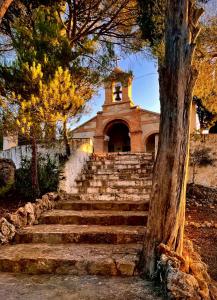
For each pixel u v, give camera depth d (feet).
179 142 13.70
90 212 21.74
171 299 11.21
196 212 25.09
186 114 13.83
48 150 28.81
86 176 31.19
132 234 17.46
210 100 33.50
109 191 27.84
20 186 25.90
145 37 29.53
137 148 77.97
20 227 18.98
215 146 30.63
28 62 23.49
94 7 34.91
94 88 28.53
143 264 14.06
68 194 26.04
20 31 25.30
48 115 22.59
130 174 30.76
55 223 20.56
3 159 26.71
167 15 14.38
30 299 11.62
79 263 14.51
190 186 29.25
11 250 16.31
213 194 28.71
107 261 14.40
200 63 31.99
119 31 37.93
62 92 22.75
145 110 79.41
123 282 13.28
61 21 31.99
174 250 13.66
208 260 17.39
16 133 23.72
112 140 88.02
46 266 14.67
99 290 12.46
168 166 13.75
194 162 30.66
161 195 13.79
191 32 14.25
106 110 83.25
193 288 11.59
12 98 22.34
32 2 29.91
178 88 13.73
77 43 34.83
